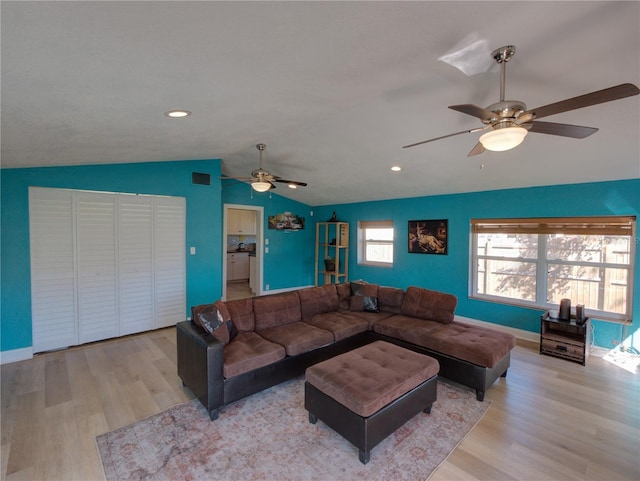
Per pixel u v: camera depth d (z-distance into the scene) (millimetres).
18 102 1857
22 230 3492
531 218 4305
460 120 3066
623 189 3615
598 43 1764
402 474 1933
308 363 3137
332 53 1774
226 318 3086
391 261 6402
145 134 2973
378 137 3738
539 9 1456
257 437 2273
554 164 3598
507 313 4523
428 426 2412
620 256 3775
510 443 2219
